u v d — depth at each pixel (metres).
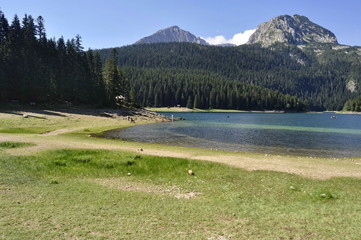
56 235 8.63
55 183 15.56
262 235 9.18
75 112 71.69
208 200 13.70
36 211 10.70
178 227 9.71
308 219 10.90
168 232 9.21
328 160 26.12
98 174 18.67
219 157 24.91
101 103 89.69
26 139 28.78
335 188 16.22
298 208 12.44
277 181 17.56
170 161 21.97
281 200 13.84
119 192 14.41
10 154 21.12
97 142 32.06
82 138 35.47
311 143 40.91
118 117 76.12
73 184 15.55
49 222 9.67
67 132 41.69
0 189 13.48
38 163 19.47
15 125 43.12
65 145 26.20
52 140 29.59
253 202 13.41
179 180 17.98
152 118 86.75
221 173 19.45
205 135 48.72
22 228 9.05
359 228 9.95
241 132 54.84
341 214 11.58
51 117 57.22
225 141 41.53
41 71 79.19
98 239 8.46
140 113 90.75
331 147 37.34
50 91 79.19
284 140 43.97
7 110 58.50
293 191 15.53
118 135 45.09
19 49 78.38
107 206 11.80
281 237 9.04
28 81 74.50
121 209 11.48
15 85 72.25
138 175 19.05
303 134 53.25
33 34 86.31
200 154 26.44
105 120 66.56
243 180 17.88
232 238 8.87
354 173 19.80
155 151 26.69
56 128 45.84
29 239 8.30
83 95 87.25
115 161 21.09
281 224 10.29
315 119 116.12
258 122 87.31
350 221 10.70
